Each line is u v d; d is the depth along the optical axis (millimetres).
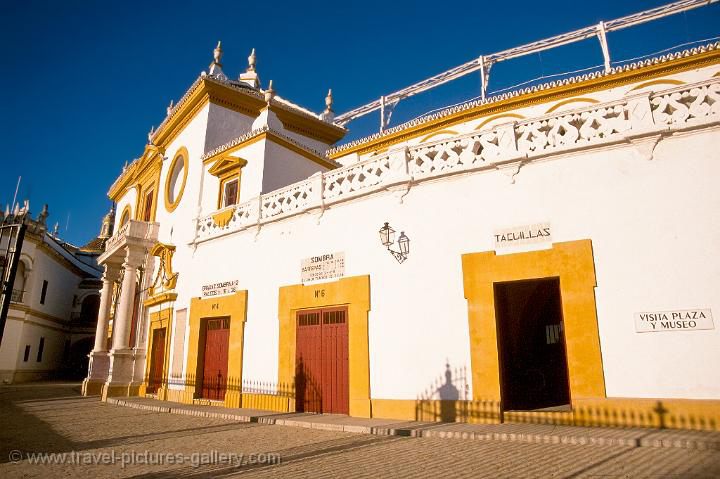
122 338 18609
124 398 17109
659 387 7816
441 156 10688
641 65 14875
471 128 17406
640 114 8812
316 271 12117
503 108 16922
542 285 12398
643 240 8438
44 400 17688
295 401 11820
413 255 10500
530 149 9664
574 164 9273
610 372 8180
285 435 8766
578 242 8859
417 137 18875
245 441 8211
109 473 6086
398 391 10070
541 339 13477
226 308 14281
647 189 8594
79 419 11875
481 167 10016
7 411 13930
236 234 14703
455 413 9258
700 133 8430
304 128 22656
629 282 8375
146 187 24328
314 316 12039
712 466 5320
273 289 13094
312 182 12734
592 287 8578
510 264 9367
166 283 17531
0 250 30312
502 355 10125
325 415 10930
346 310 11461
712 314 7730
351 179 12094
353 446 7438
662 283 8148
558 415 8422
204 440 8414
